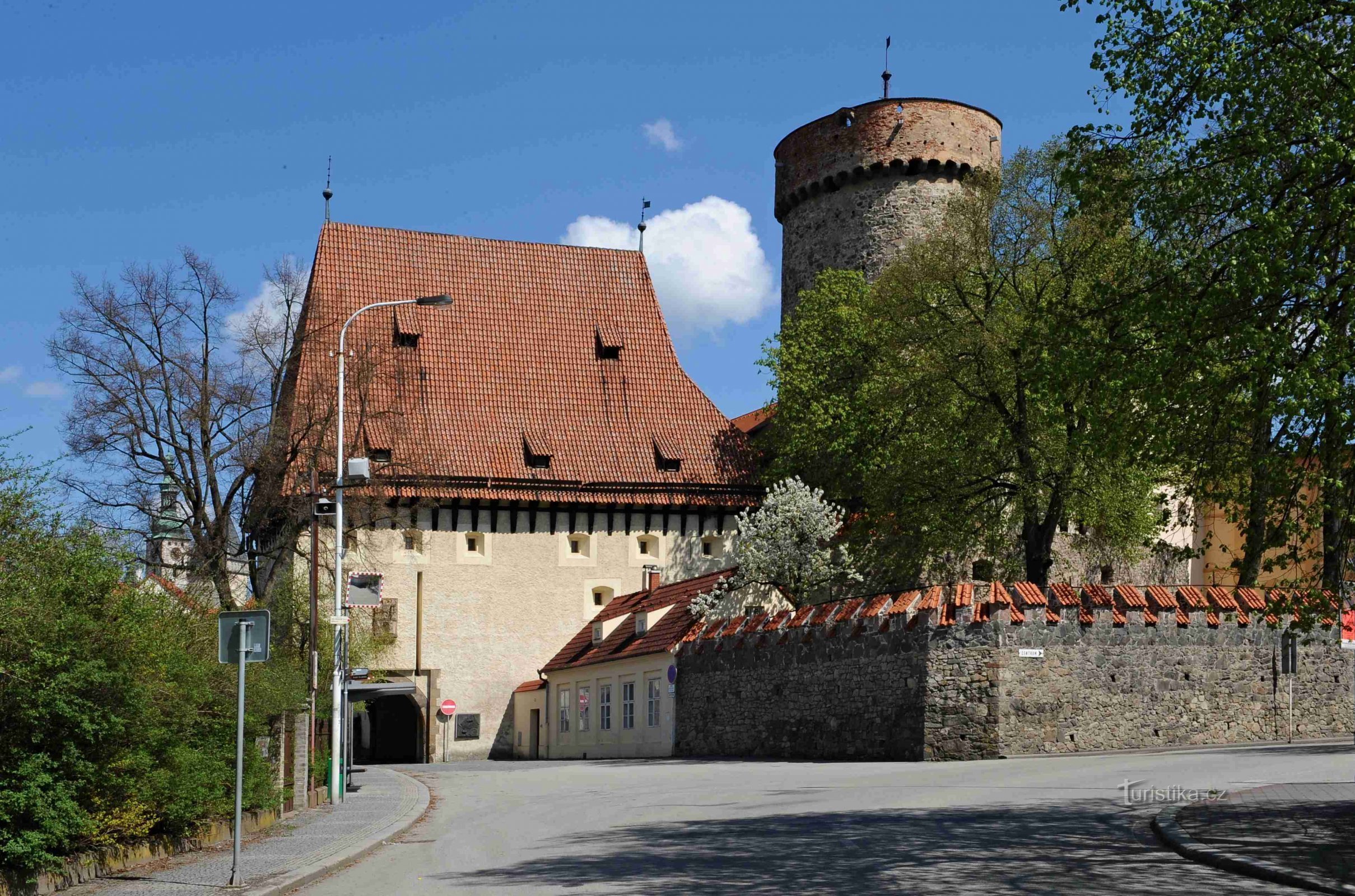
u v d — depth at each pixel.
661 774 32.56
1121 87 16.45
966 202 44.00
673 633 46.84
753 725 40.94
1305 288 14.78
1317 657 35.25
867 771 28.86
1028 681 32.53
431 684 58.16
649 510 61.28
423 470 58.03
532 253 66.44
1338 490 14.43
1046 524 41.53
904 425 44.94
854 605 37.00
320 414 48.94
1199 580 60.75
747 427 76.19
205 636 19.88
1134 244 16.91
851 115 63.56
